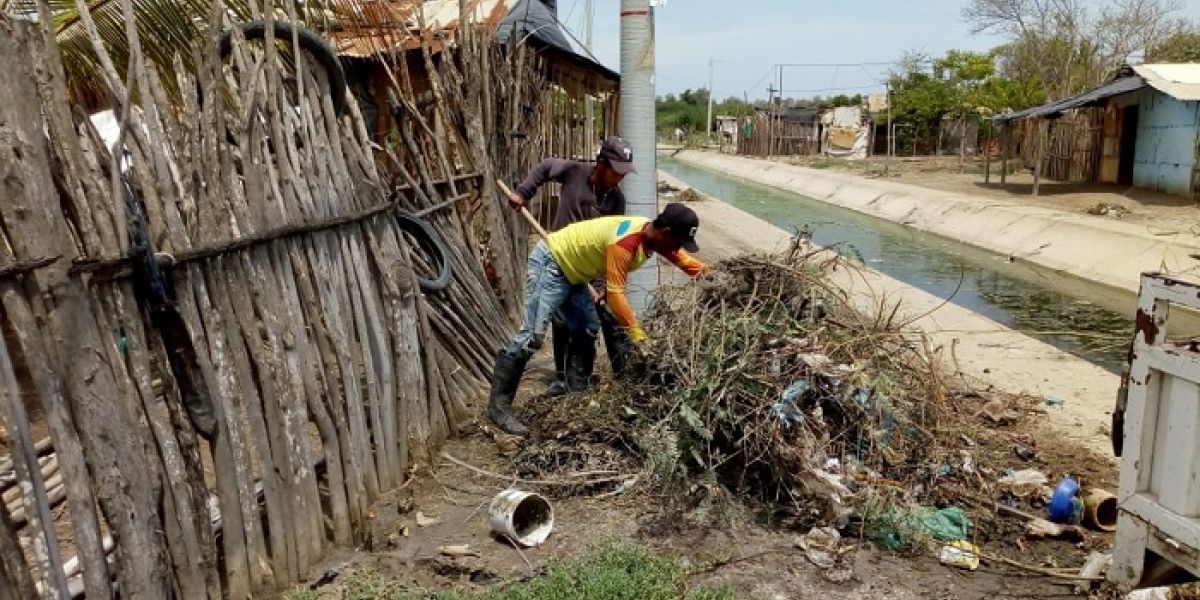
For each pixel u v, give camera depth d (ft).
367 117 32.99
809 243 17.90
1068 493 14.03
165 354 10.66
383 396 14.97
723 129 209.77
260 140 12.75
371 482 14.42
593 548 12.97
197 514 10.98
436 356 17.56
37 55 9.23
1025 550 13.39
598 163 19.71
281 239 12.73
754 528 13.79
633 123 22.85
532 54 29.43
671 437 14.16
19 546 8.98
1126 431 10.91
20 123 8.78
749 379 14.30
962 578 12.54
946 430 15.35
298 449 12.59
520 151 27.94
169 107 11.34
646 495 14.69
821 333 15.51
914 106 135.85
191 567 10.75
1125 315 33.99
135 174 10.55
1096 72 110.01
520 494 13.55
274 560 12.18
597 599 11.48
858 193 84.02
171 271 10.65
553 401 17.88
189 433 10.91
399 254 16.43
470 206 22.68
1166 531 10.44
